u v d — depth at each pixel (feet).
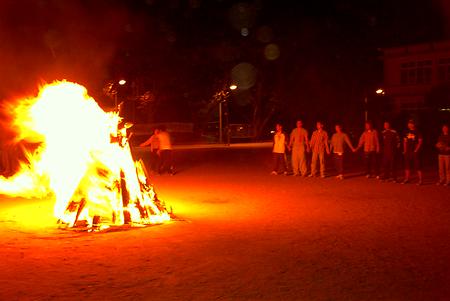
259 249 25.93
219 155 110.73
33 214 37.14
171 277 21.33
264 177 63.00
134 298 18.75
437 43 150.61
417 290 19.25
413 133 53.88
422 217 34.45
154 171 72.08
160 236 29.14
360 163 81.87
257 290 19.51
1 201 44.50
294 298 18.57
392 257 24.04
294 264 23.07
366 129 61.41
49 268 22.91
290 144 65.00
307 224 32.45
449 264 22.74
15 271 22.48
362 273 21.50
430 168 72.18
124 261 23.95
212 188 52.21
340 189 50.29
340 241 27.48
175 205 40.86
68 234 30.04
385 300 18.25
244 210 38.19
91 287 20.11
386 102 159.33
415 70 155.53
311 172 63.26
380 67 175.11
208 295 19.01
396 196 44.93
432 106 125.08
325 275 21.30
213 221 33.71
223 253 25.20
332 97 171.94
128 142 34.65
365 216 35.09
